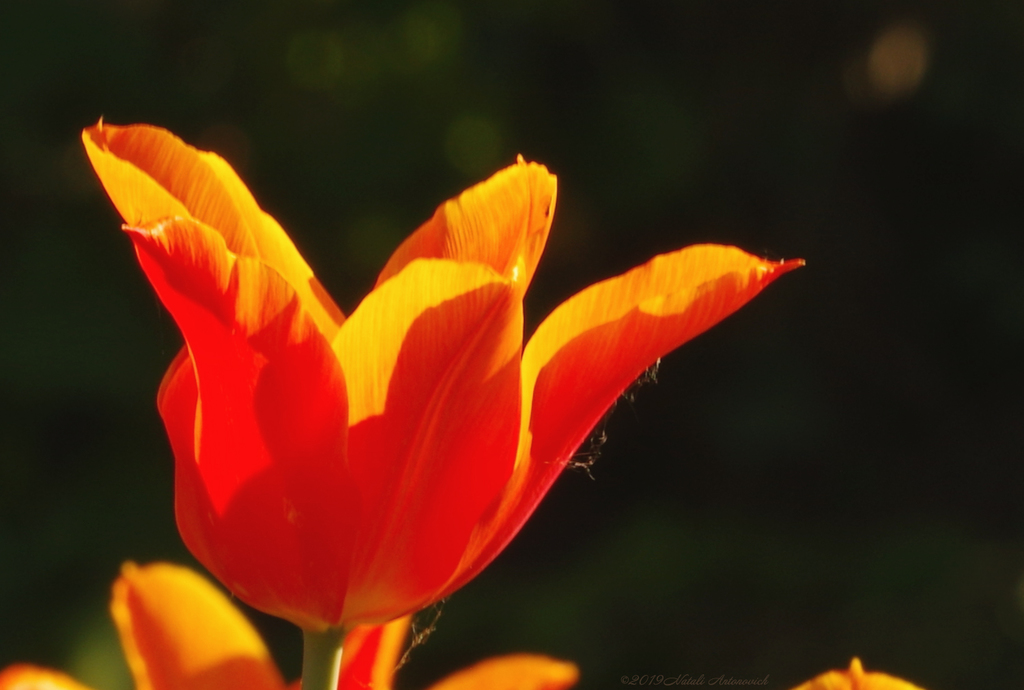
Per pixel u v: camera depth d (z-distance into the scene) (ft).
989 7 15.93
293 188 15.52
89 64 15.46
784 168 16.66
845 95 16.87
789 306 16.87
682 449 16.56
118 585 3.49
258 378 3.39
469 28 15.84
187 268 3.36
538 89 15.89
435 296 3.39
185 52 16.19
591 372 3.43
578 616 13.41
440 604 13.48
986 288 16.47
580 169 15.79
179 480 3.43
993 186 16.57
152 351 15.15
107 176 3.41
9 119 15.31
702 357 16.70
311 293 3.49
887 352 16.93
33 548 13.83
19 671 3.42
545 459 3.44
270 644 13.30
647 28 16.39
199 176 3.45
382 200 15.42
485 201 3.48
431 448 3.41
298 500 3.40
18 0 15.40
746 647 13.38
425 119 15.35
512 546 16.01
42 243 15.33
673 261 3.44
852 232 16.94
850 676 3.39
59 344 14.66
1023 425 16.53
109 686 12.42
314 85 15.90
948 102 16.06
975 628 13.05
